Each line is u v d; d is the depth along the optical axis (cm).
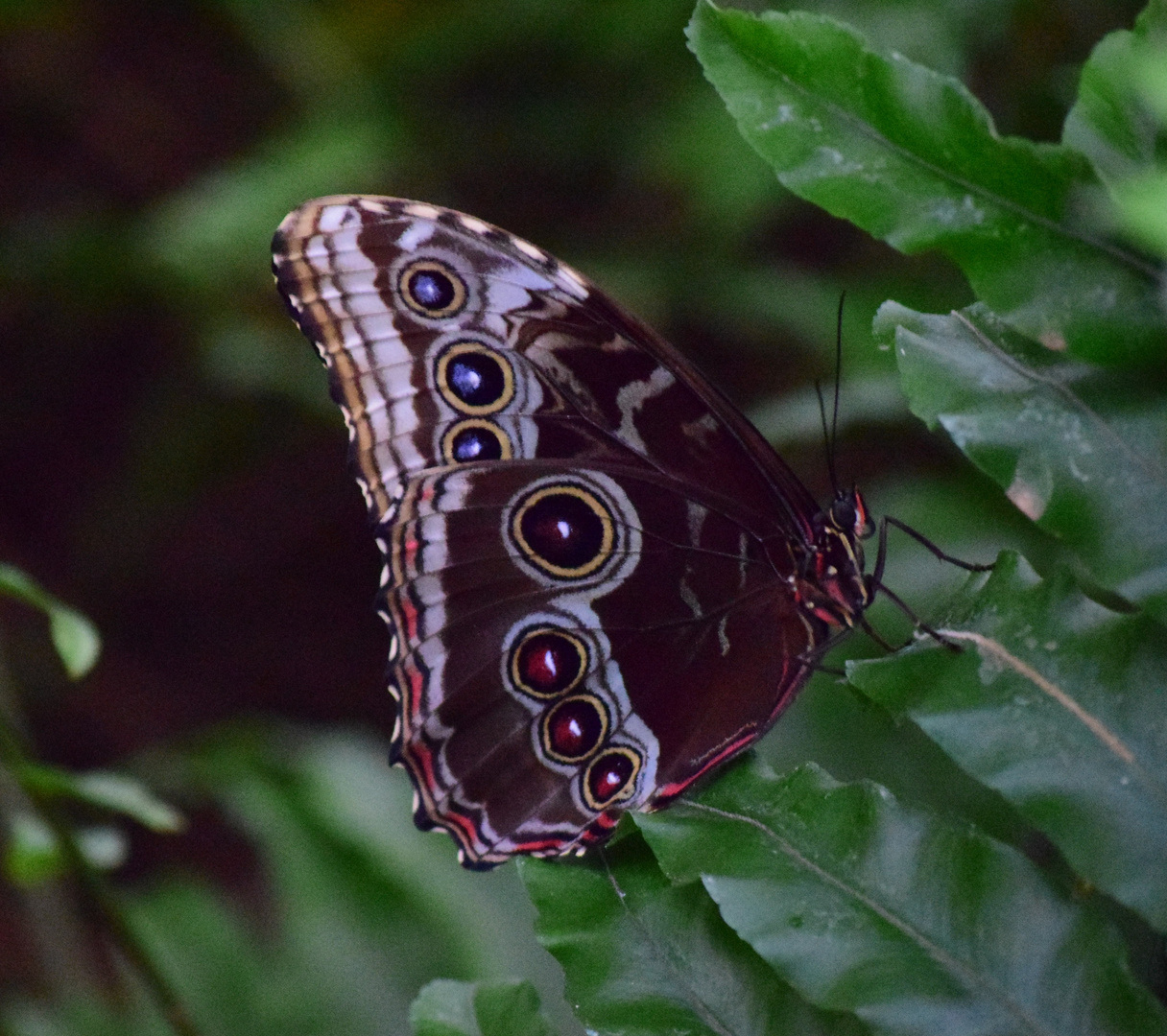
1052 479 69
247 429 148
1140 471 69
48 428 156
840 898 69
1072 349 68
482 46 112
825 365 96
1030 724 69
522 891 86
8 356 153
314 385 126
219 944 87
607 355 74
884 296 87
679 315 115
